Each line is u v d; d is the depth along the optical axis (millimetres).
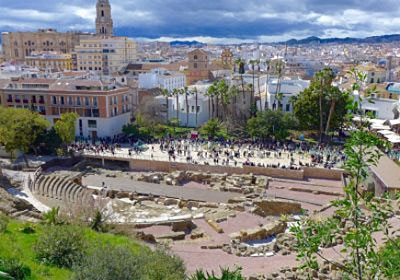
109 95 94062
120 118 99625
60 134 77000
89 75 114625
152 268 21562
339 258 33281
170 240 42219
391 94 109062
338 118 86312
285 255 38500
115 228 38062
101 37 196125
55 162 75562
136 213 52531
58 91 95438
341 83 126000
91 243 26828
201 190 63500
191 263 35531
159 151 81875
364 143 14008
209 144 84688
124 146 86312
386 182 51906
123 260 20688
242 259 37125
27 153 79875
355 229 14305
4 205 42625
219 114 109062
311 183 65625
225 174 69062
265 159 74750
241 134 92500
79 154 79438
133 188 64125
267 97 107625
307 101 87625
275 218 51594
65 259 23375
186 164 72750
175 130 99312
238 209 53906
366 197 14727
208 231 46469
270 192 61781
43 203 51188
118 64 189250
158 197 59906
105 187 64188
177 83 146000
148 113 104688
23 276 20594
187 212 53562
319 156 73312
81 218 36375
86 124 95375
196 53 158750
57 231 24812
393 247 13891
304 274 30984
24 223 31016
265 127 85000
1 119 72500
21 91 97625
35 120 75438
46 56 184750
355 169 14461
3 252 23141
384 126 86938
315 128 89250
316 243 14711
